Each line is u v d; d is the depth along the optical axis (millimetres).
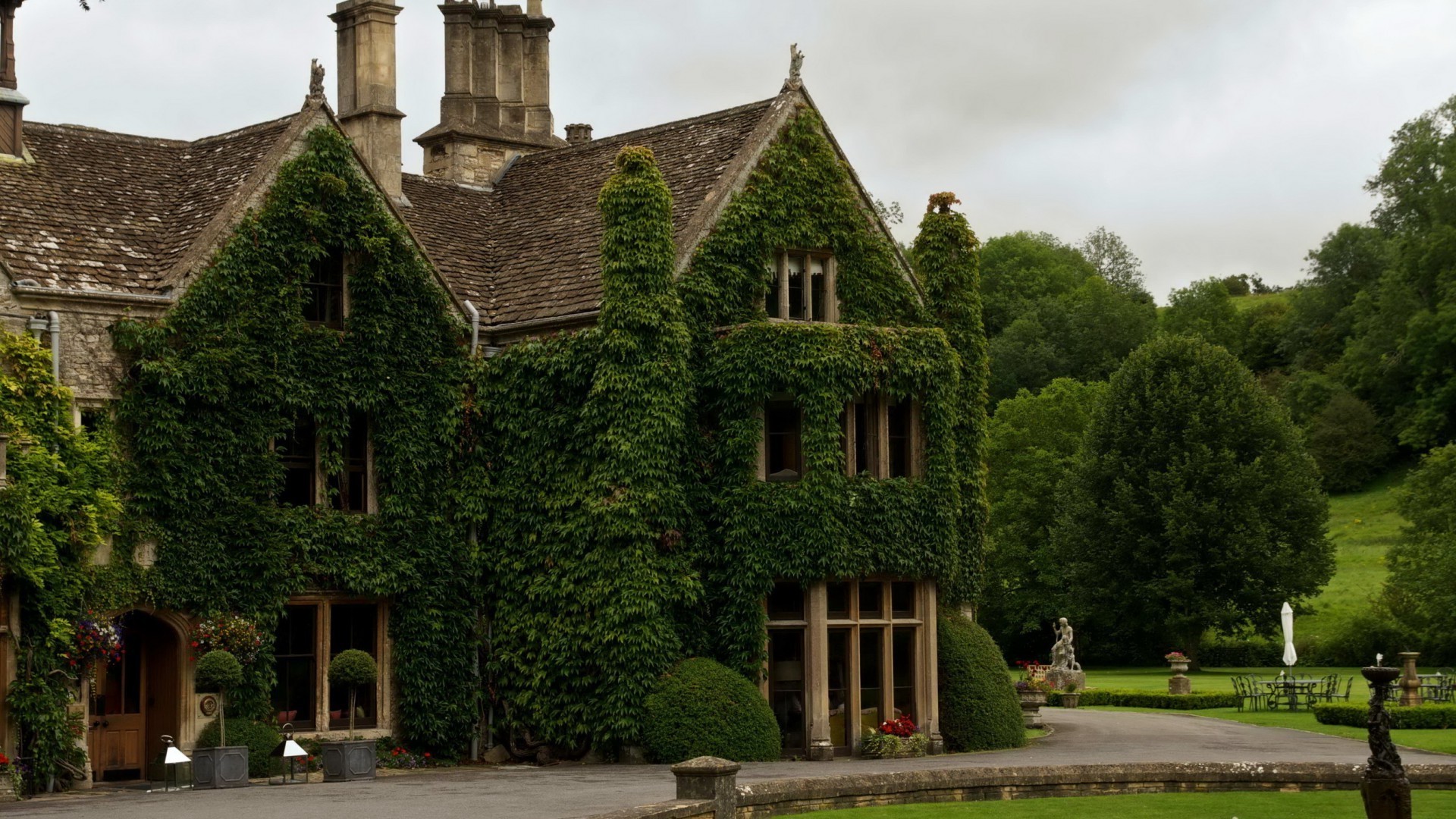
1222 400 64500
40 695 23844
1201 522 62531
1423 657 61562
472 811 19203
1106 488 66125
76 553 24656
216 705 26188
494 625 29047
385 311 28609
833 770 24953
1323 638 65938
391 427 28516
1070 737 32531
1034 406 77312
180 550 25938
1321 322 111688
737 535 28266
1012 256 108625
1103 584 65688
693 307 28953
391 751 27969
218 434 26516
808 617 28547
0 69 28156
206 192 28812
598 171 33750
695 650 28219
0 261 24891
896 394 29750
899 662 29953
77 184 28453
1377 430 96625
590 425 28016
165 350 26078
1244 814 20250
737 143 30953
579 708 27734
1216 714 39812
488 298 31203
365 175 28859
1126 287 126125
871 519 29062
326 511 27609
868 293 31141
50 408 24734
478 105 37000
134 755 26391
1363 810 20516
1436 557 57781
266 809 19875
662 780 23906
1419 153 102938
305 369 27594
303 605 27469
